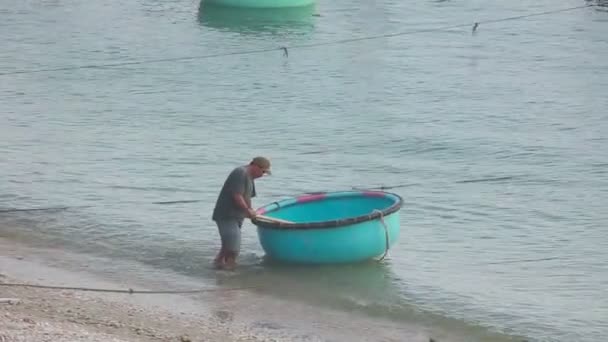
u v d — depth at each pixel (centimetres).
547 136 9462
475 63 12650
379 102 10806
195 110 10450
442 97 11025
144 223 6812
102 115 10175
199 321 5031
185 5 16438
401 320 5250
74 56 13062
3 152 8644
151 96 11050
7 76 11962
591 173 8312
